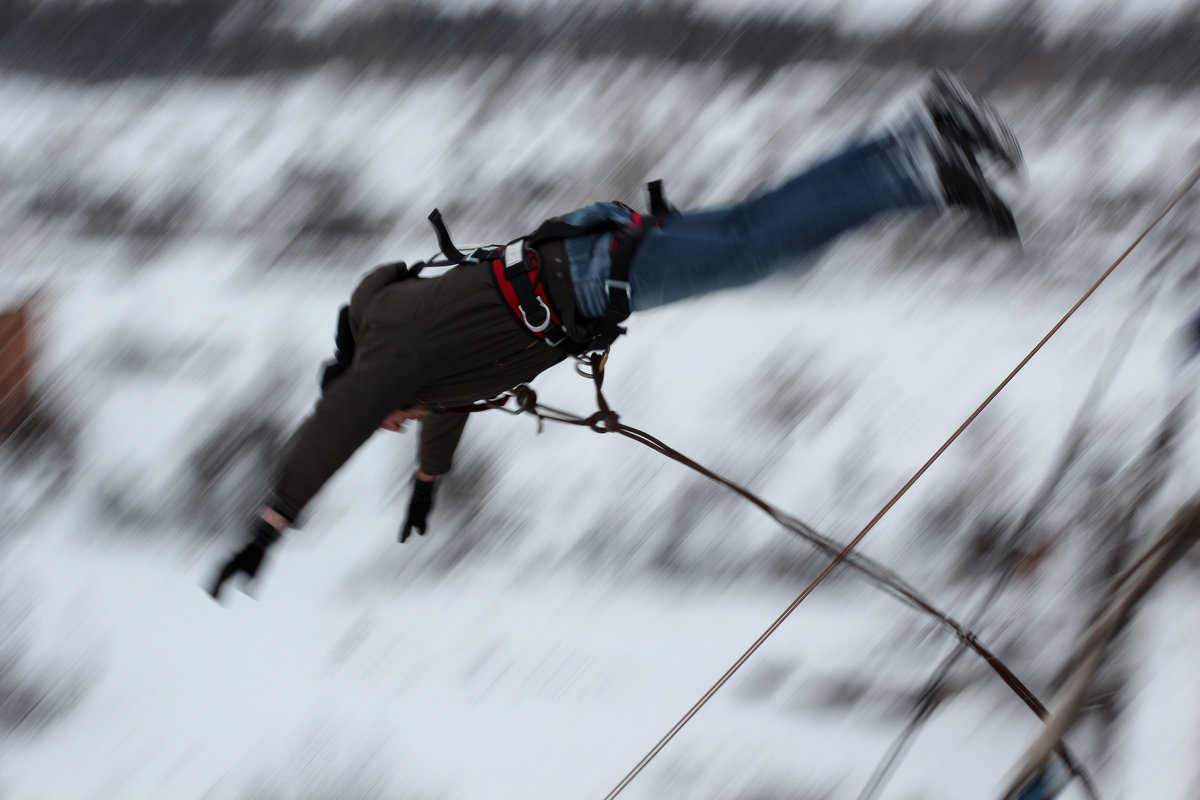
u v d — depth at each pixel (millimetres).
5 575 12750
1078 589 11609
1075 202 17359
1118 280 15875
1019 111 19781
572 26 22078
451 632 11789
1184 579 11500
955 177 6430
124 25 22734
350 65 21531
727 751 10594
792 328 15438
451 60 21406
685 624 11773
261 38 22156
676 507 12906
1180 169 18016
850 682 11078
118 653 11781
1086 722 10359
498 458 13516
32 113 20891
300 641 11812
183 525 13180
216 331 15734
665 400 14391
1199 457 12492
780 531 12633
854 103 19969
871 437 13773
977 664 10977
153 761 10805
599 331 7121
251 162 19234
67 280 16859
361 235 17281
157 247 17438
